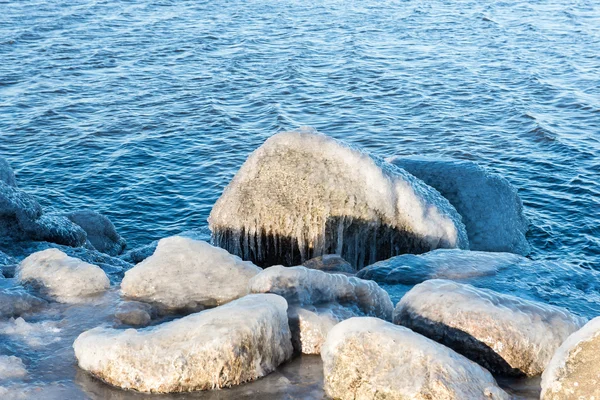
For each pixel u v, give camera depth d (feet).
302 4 168.14
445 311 24.79
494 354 23.93
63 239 45.85
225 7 163.32
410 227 41.50
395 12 159.22
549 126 82.74
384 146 79.00
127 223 62.18
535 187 66.64
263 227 41.57
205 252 30.04
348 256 41.88
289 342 24.57
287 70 108.88
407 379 20.89
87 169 72.43
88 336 24.18
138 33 135.44
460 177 50.42
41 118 86.58
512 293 32.40
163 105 92.38
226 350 22.80
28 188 68.18
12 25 139.44
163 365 22.71
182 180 70.44
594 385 19.94
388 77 106.01
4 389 22.63
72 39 129.49
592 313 30.96
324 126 85.61
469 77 105.60
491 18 151.12
